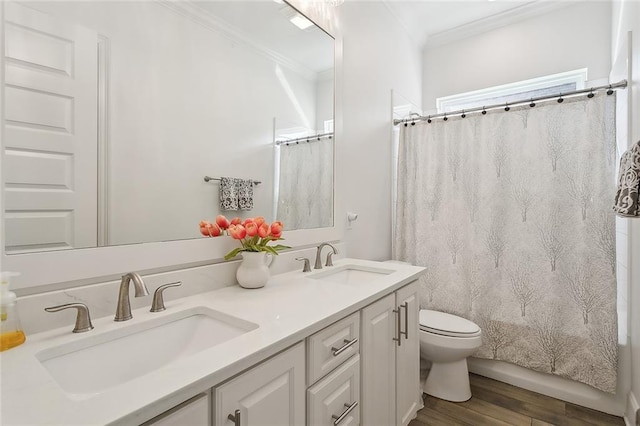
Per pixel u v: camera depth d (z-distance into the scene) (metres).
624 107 1.84
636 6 1.62
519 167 2.10
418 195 2.46
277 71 1.59
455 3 2.61
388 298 1.42
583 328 1.89
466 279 2.26
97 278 0.97
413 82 3.00
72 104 0.92
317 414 0.97
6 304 0.75
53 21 0.89
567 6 2.55
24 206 0.84
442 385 1.99
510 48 2.79
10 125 0.82
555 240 1.98
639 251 1.58
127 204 1.05
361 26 2.23
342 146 2.02
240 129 1.42
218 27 1.33
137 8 1.07
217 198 1.33
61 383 0.76
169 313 1.00
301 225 1.74
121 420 0.51
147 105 1.09
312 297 1.17
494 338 2.16
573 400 1.93
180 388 0.59
